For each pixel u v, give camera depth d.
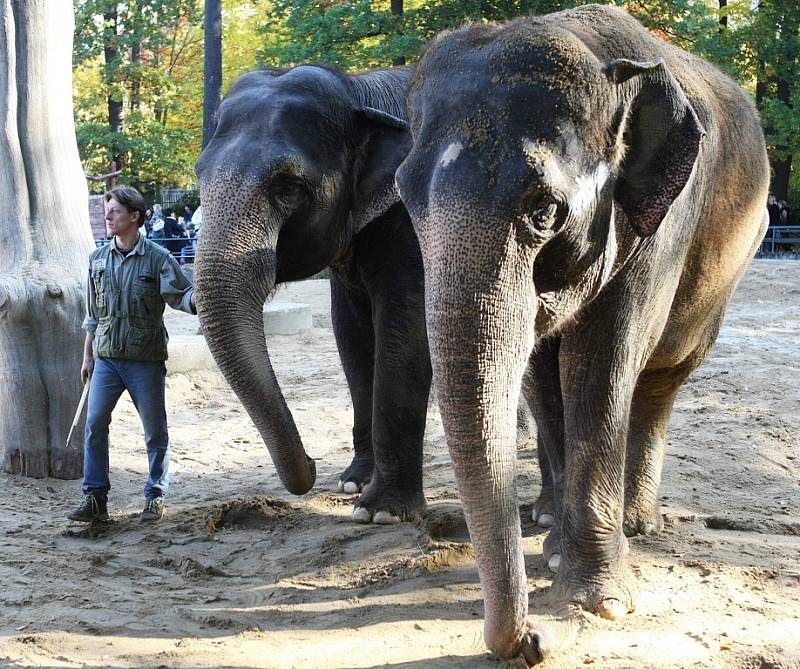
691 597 4.26
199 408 9.72
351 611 4.28
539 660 3.32
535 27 3.45
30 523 5.81
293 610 4.32
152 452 5.87
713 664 3.53
